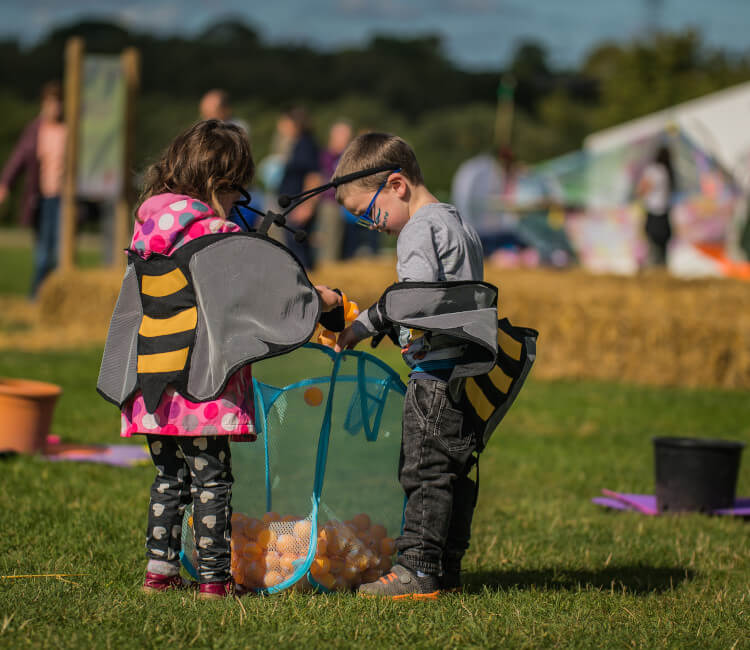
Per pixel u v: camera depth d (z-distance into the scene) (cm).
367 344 1895
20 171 2188
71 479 877
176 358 526
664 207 2442
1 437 975
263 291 533
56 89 2170
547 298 1744
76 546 667
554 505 910
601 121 7519
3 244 5862
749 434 1287
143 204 564
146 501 813
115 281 1964
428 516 567
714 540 799
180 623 489
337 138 2462
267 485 607
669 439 912
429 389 564
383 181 588
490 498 935
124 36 11275
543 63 11881
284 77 11069
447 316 541
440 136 9294
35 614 499
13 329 1962
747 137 3312
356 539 595
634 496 955
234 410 529
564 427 1301
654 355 1691
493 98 11069
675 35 7375
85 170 2158
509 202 3800
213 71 10956
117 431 1145
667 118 3456
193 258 534
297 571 565
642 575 686
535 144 8825
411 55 11975
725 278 2169
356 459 615
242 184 581
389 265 2233
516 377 577
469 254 576
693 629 536
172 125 9012
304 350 618
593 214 3566
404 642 481
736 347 1675
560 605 572
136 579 596
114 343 554
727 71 7162
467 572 677
